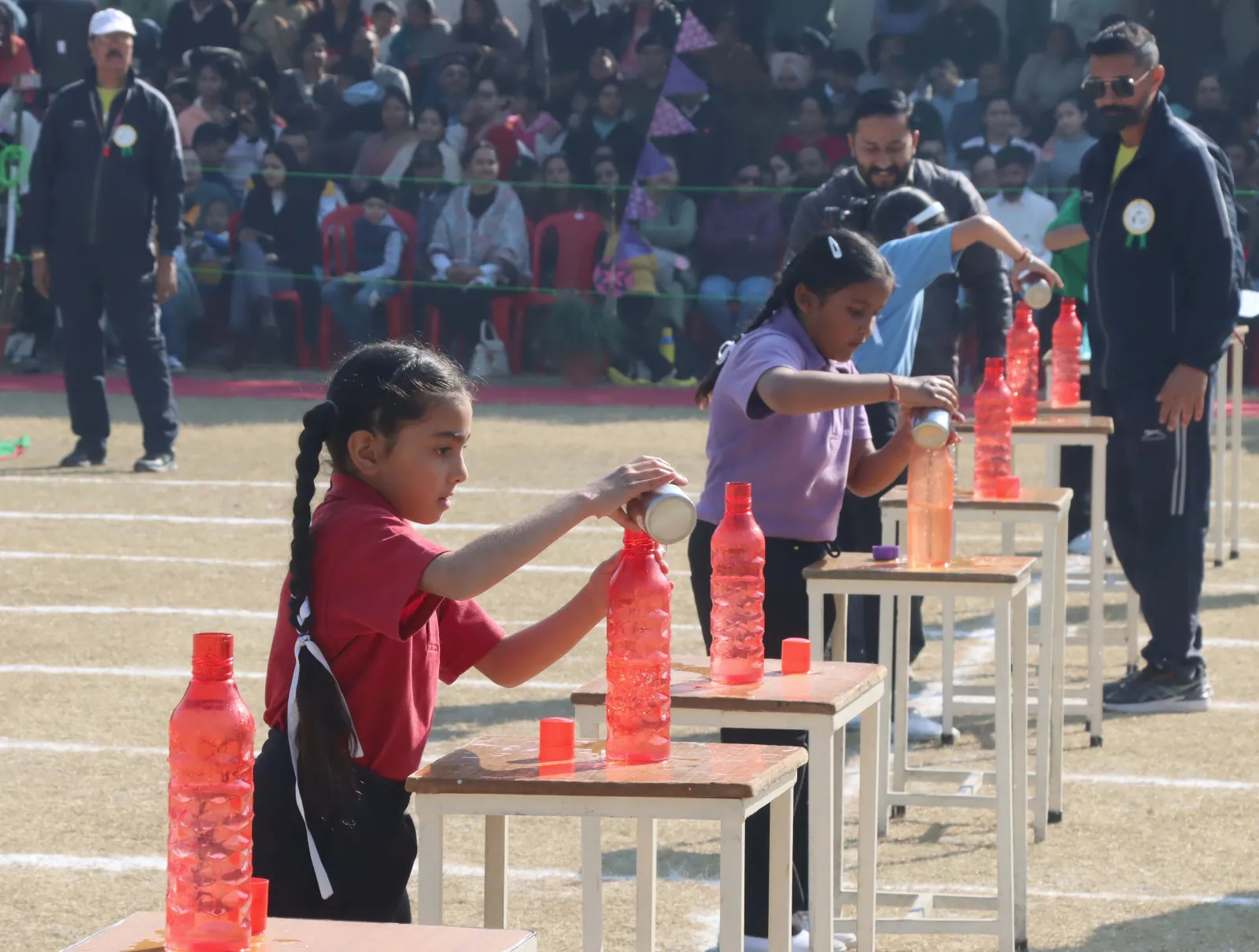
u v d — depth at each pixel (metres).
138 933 6.20
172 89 48.06
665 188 45.00
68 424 38.62
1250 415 39.69
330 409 8.26
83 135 31.62
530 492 30.81
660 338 45.41
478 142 46.62
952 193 19.34
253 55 49.19
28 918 12.75
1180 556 18.52
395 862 8.48
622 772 7.89
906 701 15.54
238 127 47.53
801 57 45.62
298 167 46.97
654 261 44.91
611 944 12.45
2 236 46.59
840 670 9.95
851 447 12.80
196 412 40.38
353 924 6.25
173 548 26.59
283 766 8.34
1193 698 18.72
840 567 12.17
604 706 9.21
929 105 44.84
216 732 6.05
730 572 9.55
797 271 12.31
